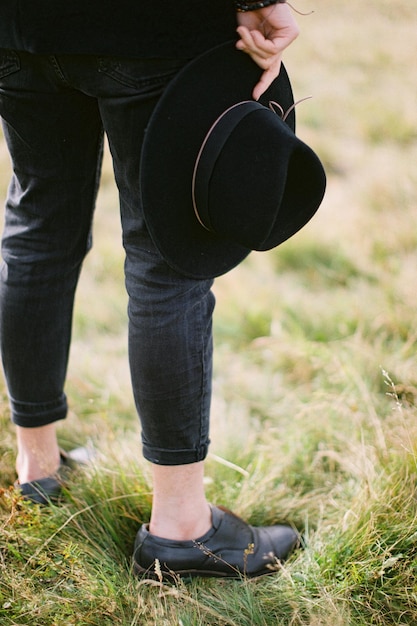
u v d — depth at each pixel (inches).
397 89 207.3
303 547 60.2
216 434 74.9
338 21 292.8
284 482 69.0
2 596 51.3
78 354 92.3
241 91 46.6
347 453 69.4
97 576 54.2
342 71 228.2
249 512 63.7
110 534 60.0
